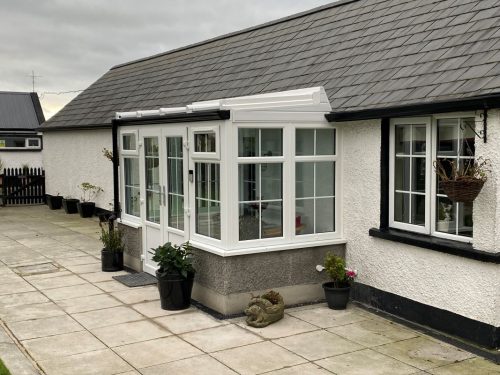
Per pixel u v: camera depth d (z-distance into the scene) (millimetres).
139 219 9547
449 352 5926
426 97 6457
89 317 7129
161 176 8641
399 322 6906
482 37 6992
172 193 8492
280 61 11242
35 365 5625
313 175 7777
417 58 7613
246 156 7195
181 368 5543
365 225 7590
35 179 20734
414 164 7055
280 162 7441
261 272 7355
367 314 7230
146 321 6961
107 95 18250
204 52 15898
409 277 6902
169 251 7406
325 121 7691
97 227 14781
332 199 7973
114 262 9586
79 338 6387
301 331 6590
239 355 5871
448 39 7539
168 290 7305
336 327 6734
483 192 5910
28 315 7219
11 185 20438
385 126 7242
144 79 17219
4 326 6805
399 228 7281
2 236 13422
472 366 5559
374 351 5969
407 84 7090
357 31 10102
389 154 7301
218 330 6629
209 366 5590
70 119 18297
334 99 7977
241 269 7207
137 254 9570
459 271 6230
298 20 13188
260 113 7180
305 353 5918
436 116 6570
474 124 6148
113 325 6820
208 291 7477
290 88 9398
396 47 8391
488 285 5902
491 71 6113
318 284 7840
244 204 7242
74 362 5699
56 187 19766
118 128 9953
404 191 7223
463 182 5770
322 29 11508
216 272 7270
